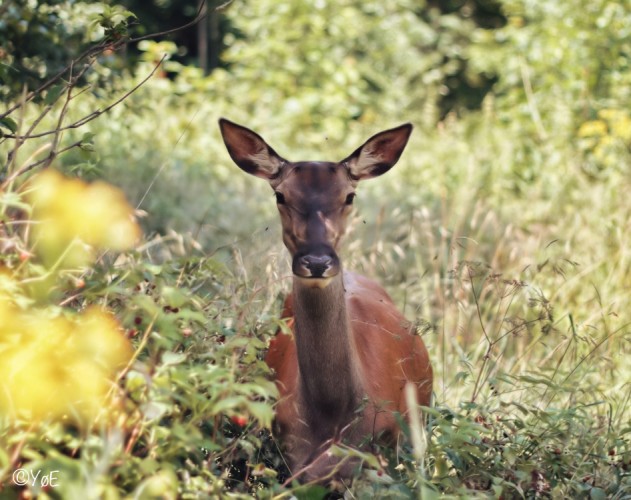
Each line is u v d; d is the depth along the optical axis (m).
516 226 12.67
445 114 30.70
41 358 4.79
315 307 6.72
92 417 4.94
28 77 9.22
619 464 6.94
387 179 17.17
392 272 11.91
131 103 12.06
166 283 5.90
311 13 24.19
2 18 8.63
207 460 5.83
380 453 6.57
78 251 5.19
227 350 5.77
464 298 10.52
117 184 13.34
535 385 7.61
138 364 5.05
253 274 8.77
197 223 12.88
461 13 32.19
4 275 5.02
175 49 19.00
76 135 12.25
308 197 6.89
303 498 6.07
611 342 9.52
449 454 6.27
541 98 18.89
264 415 4.83
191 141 17.61
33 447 5.06
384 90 25.59
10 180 5.58
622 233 11.83
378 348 7.46
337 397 6.86
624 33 18.03
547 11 19.31
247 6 25.30
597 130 16.33
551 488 6.49
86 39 9.71
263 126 20.41
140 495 4.66
